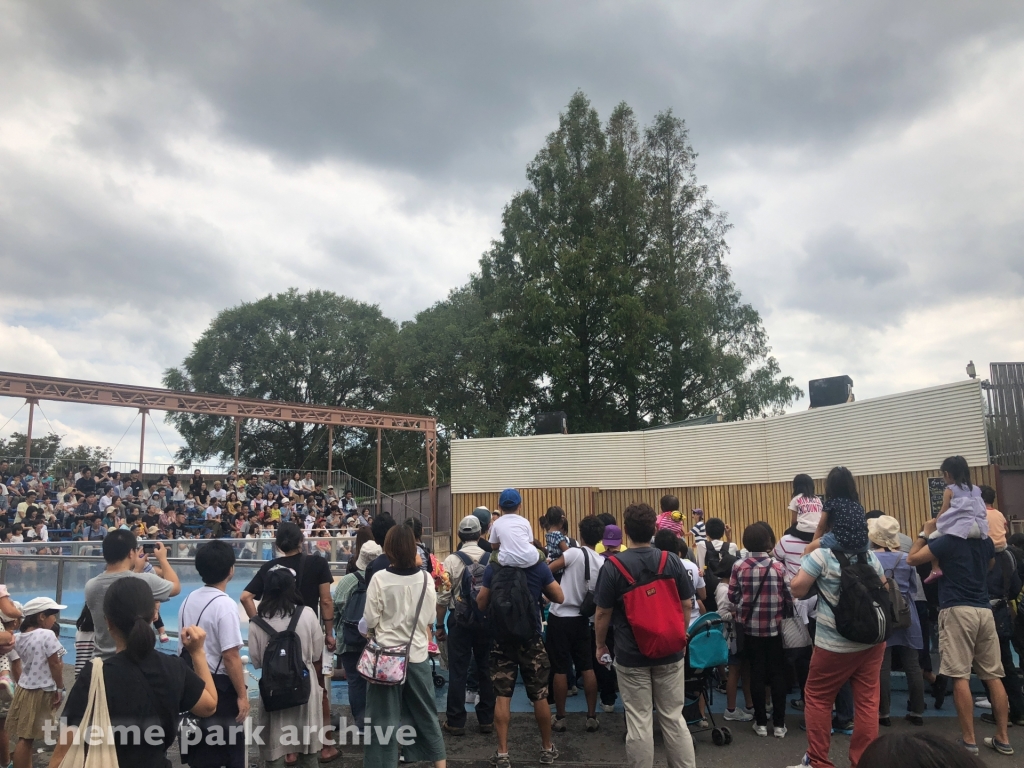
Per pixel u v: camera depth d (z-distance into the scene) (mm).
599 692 7270
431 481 30203
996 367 12289
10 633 5121
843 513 4754
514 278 35594
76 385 21828
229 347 44781
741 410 32562
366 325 46656
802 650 6078
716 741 5719
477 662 6273
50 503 18750
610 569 4734
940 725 6016
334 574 10844
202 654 3479
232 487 23250
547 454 19000
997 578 6031
